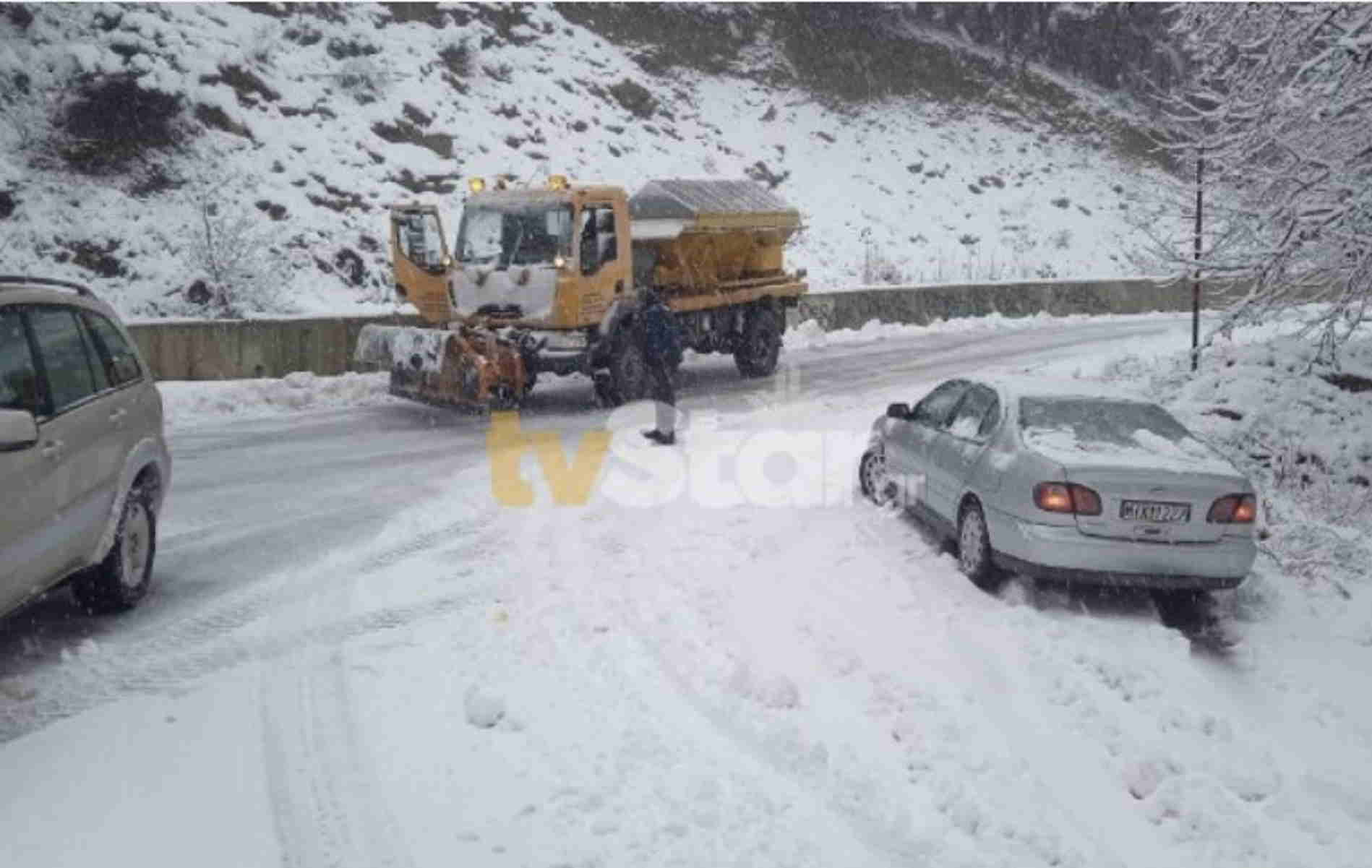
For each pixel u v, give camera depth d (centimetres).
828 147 4022
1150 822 542
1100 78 5022
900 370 2214
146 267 2133
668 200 1883
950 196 4075
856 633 764
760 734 604
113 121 2334
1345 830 547
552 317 1622
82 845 484
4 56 2294
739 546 963
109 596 758
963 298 3256
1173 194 1728
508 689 658
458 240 1684
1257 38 1253
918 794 552
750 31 4225
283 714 618
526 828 504
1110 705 669
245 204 2384
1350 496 1233
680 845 492
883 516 1079
